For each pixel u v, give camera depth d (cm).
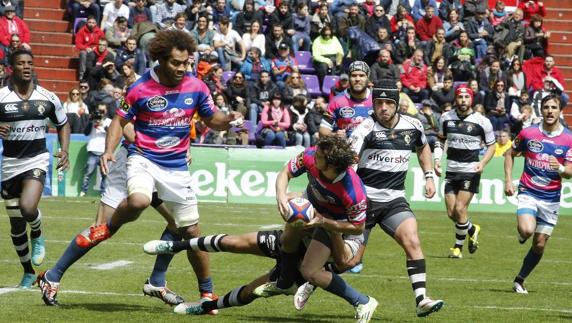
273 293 2250
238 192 6272
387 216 2444
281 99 6738
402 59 7562
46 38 7756
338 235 2169
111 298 2564
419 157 2561
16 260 3294
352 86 3158
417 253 2370
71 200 5906
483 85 7412
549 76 7825
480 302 2741
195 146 6306
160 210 2467
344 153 2067
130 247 3784
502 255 4097
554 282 3284
